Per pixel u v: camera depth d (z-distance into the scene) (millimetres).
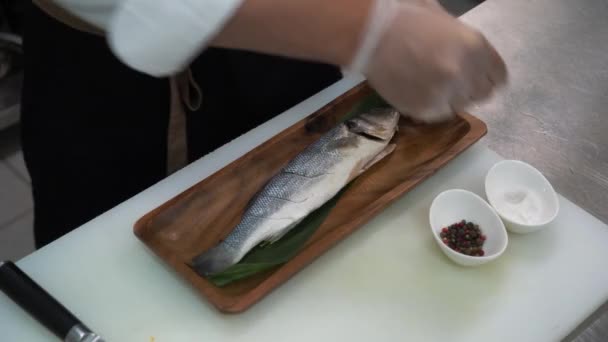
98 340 603
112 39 472
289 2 467
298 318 656
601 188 791
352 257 706
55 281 681
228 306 617
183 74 805
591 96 924
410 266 699
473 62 542
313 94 1000
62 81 824
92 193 937
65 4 484
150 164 928
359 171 769
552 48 1011
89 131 872
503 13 1079
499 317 654
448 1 1744
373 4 481
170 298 673
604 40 1028
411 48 512
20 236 1403
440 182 781
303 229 718
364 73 557
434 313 659
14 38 1562
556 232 723
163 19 445
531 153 834
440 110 560
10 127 1616
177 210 713
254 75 913
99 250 712
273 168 776
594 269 691
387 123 796
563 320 650
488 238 703
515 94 922
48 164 909
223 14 449
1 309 654
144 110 860
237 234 688
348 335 643
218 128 951
